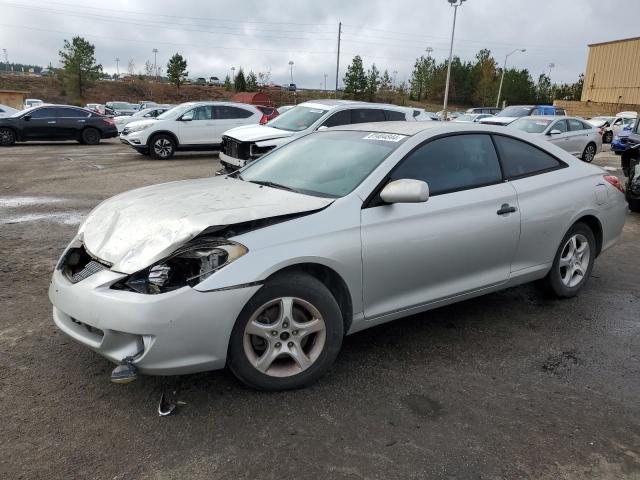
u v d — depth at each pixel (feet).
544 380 11.50
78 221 25.13
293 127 36.65
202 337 9.49
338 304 11.32
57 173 41.06
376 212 11.46
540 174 14.97
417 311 12.49
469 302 15.93
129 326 9.21
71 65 198.59
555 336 13.71
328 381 11.18
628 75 150.61
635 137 44.47
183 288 9.38
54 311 11.03
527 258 14.43
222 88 261.03
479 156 13.75
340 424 9.69
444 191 12.72
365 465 8.64
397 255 11.59
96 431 9.32
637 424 9.96
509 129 14.78
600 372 11.92
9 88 205.46
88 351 12.09
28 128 65.62
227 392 10.59
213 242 9.84
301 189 12.26
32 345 12.35
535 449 9.14
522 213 13.92
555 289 15.65
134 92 229.25
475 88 252.01
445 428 9.67
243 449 8.95
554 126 53.42
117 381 9.04
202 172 43.09
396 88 243.40
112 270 9.77
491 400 10.64
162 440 9.12
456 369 11.86
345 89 186.80
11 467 8.37
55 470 8.34
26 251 20.10
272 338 10.31
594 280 18.39
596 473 8.60
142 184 36.35
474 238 12.88
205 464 8.57
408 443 9.21
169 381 10.94
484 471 8.57
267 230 10.19
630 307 15.85
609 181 16.62
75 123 68.03
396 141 12.84
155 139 52.16
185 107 54.08
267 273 9.84
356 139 13.75
